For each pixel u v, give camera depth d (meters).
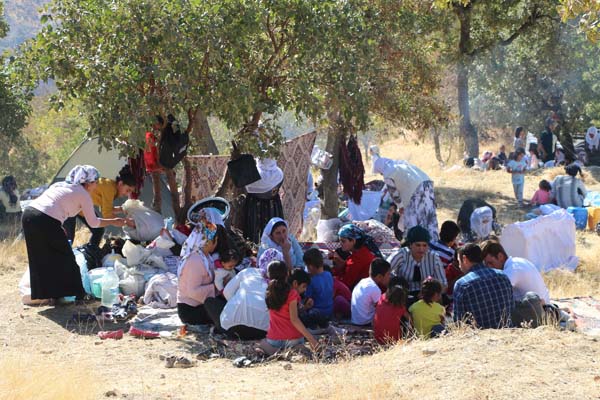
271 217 11.99
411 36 15.23
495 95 32.06
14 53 10.42
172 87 9.50
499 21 23.88
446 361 6.50
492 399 5.57
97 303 10.10
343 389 6.10
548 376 5.98
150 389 6.53
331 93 10.70
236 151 11.30
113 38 9.66
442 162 28.89
